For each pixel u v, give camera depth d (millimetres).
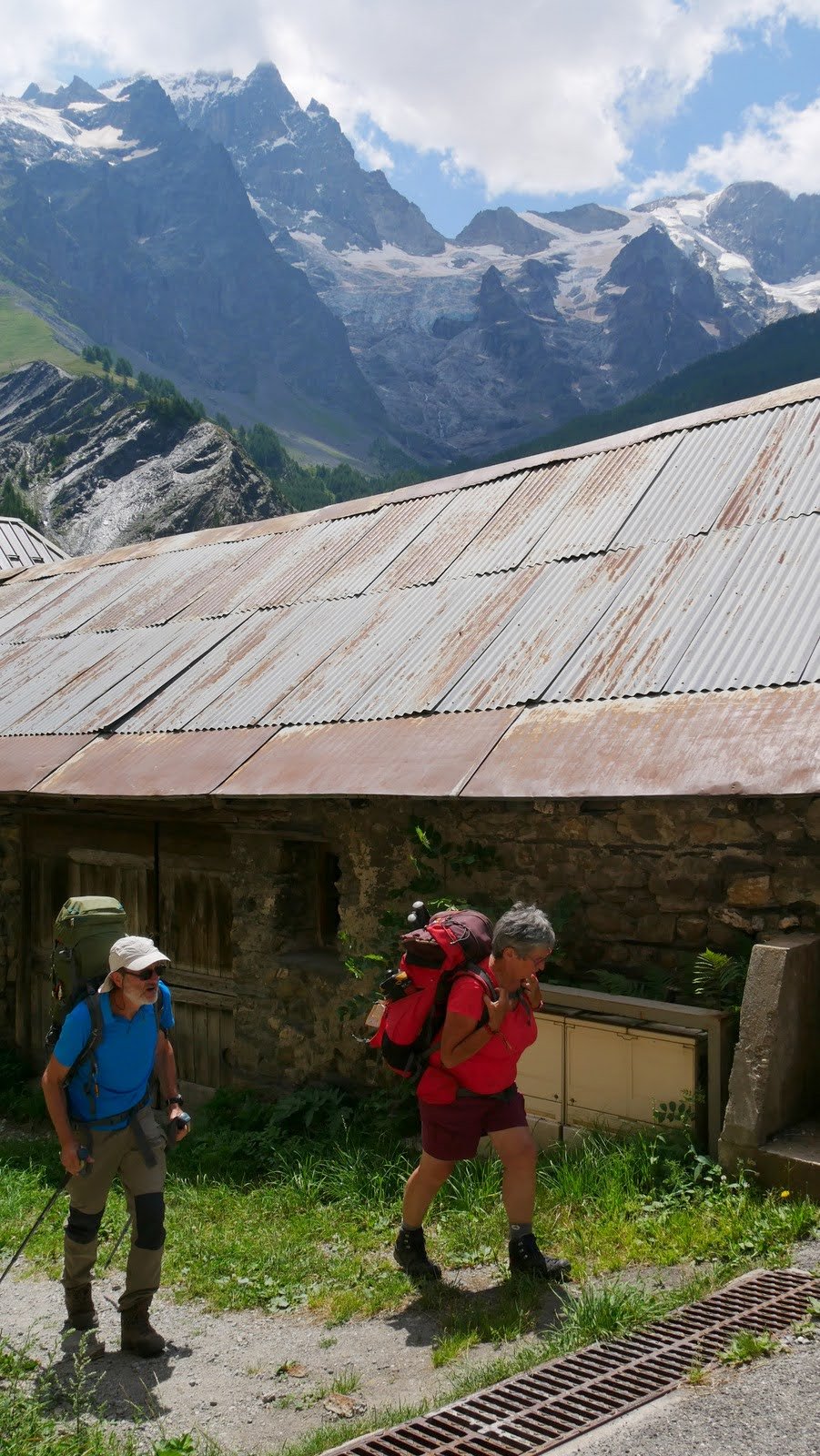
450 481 12023
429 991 4707
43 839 11727
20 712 11227
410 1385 4027
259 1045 8953
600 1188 5379
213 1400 4148
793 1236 4527
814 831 5953
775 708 6105
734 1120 5113
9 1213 6805
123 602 13172
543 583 8742
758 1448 3059
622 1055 5918
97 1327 4875
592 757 6410
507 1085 4773
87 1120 4598
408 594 9805
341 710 8406
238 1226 6094
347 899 8273
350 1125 7633
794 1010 5340
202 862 9992
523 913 4676
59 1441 3771
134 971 4473
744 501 8391
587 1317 4043
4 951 12078
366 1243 5578
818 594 6902
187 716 9492
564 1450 3162
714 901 6359
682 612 7445
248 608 11305
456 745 7156
